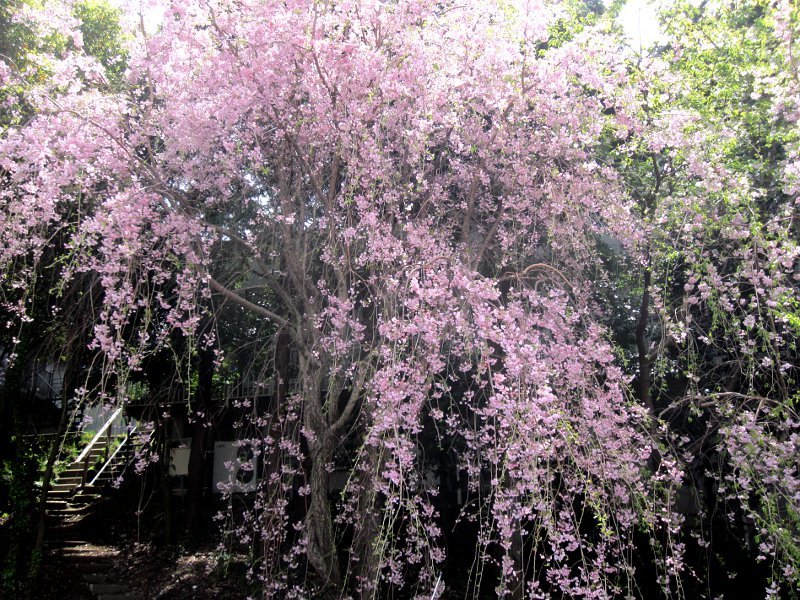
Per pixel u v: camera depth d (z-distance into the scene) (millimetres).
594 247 6504
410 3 5645
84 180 5801
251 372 8430
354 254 6180
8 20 7469
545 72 5578
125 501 11234
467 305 5082
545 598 4602
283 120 6137
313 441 6160
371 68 5609
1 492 9602
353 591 6086
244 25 5840
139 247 5250
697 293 5434
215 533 9977
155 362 8781
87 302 7371
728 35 6359
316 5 5656
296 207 6898
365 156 5531
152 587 8367
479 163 6348
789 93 4859
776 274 4508
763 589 6246
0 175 5613
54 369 9516
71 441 10047
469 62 5758
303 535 6383
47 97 5621
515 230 6215
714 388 6207
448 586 7160
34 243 5609
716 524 6789
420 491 6117
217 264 7500
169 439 10148
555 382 4934
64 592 8445
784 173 5039
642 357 6398
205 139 5961
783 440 4645
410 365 4848
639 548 6773
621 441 4848
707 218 4980
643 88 5773
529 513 4285
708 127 5711
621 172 6930
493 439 4754
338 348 5840
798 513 4207
